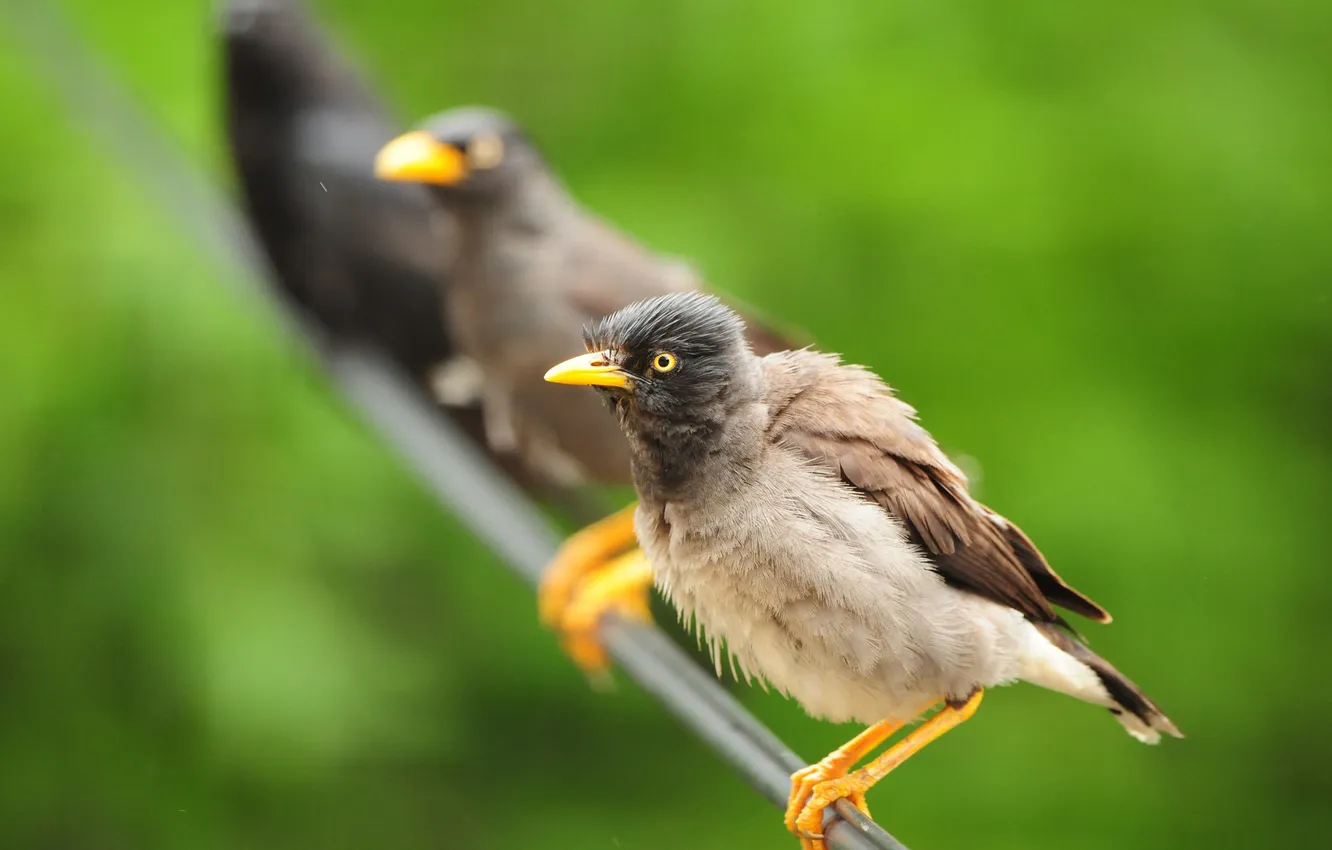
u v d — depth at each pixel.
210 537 11.68
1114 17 13.05
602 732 12.95
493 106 13.77
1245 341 12.83
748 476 6.82
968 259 12.51
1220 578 12.12
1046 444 12.08
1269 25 13.21
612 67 13.73
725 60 13.30
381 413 10.28
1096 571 12.01
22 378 11.65
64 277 11.91
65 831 12.33
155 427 11.86
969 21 13.00
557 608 9.70
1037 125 12.59
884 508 6.82
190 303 11.81
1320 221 12.74
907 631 6.68
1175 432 12.36
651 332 6.91
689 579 6.95
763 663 6.96
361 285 11.32
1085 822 12.34
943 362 12.43
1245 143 12.66
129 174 11.77
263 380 11.89
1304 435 12.88
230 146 11.59
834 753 6.90
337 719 11.41
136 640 11.74
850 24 13.04
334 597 11.84
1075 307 12.48
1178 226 12.60
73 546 11.77
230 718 11.34
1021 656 6.96
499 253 9.92
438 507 11.88
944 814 12.42
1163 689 12.25
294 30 11.49
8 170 12.32
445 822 12.82
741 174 12.92
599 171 13.27
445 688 12.11
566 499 11.15
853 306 12.52
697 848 12.75
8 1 11.39
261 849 12.33
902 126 12.54
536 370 9.87
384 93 12.20
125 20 13.18
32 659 11.96
